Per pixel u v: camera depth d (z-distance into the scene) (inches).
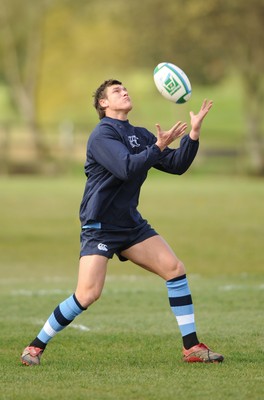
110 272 2053.4
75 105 7317.9
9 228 2812.5
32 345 1036.5
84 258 1005.8
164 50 5511.8
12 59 6663.4
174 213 3127.5
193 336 1026.7
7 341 1192.8
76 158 5610.2
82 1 6387.8
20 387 909.8
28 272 2034.9
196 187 4156.0
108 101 1018.1
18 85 6717.5
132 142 1011.3
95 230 1003.3
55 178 4997.5
